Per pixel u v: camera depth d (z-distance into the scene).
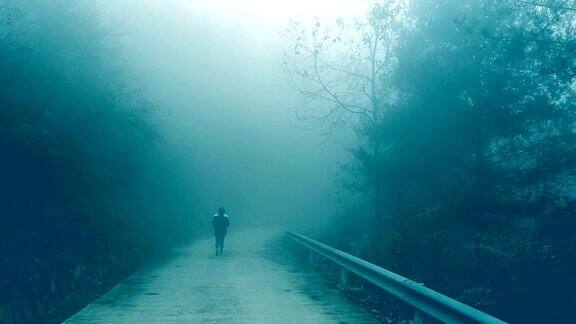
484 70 15.70
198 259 19.80
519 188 15.48
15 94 10.89
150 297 10.93
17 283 9.15
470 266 12.50
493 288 10.98
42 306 9.80
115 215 18.61
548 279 9.73
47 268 10.73
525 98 15.78
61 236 12.44
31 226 11.19
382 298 10.96
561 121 15.29
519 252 12.02
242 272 15.39
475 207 14.77
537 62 14.56
